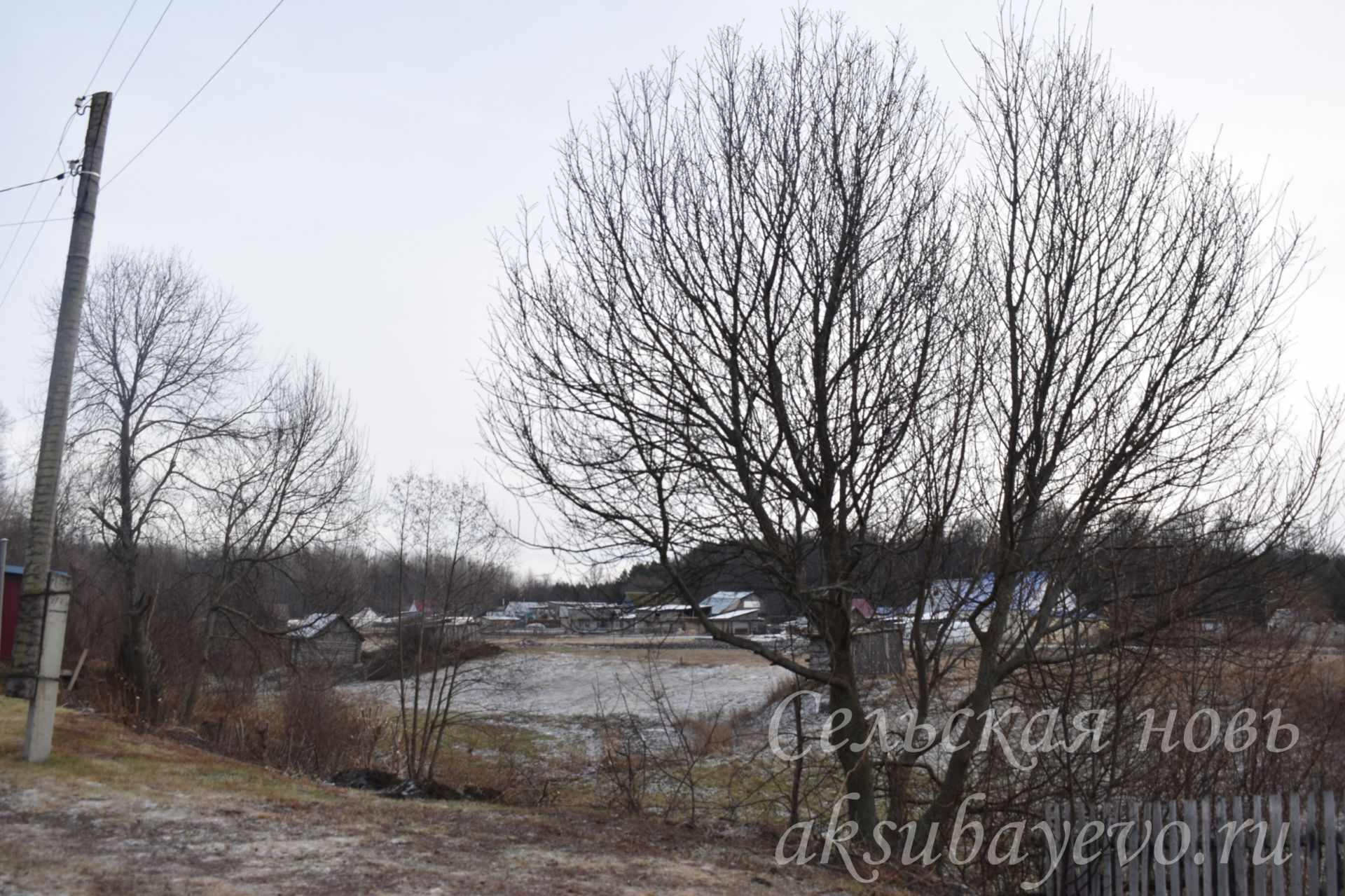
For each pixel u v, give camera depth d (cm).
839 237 1114
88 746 1305
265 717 2500
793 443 1089
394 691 2983
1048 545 1085
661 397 1077
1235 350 1083
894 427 1078
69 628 2788
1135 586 1082
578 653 3628
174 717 2406
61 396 1232
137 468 2661
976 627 1114
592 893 789
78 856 756
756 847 1071
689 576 1100
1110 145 1156
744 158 1145
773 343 1081
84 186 1293
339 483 2809
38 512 1188
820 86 1169
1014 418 1083
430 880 781
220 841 848
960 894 1018
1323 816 771
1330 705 1198
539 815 1129
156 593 2547
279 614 3100
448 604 2286
